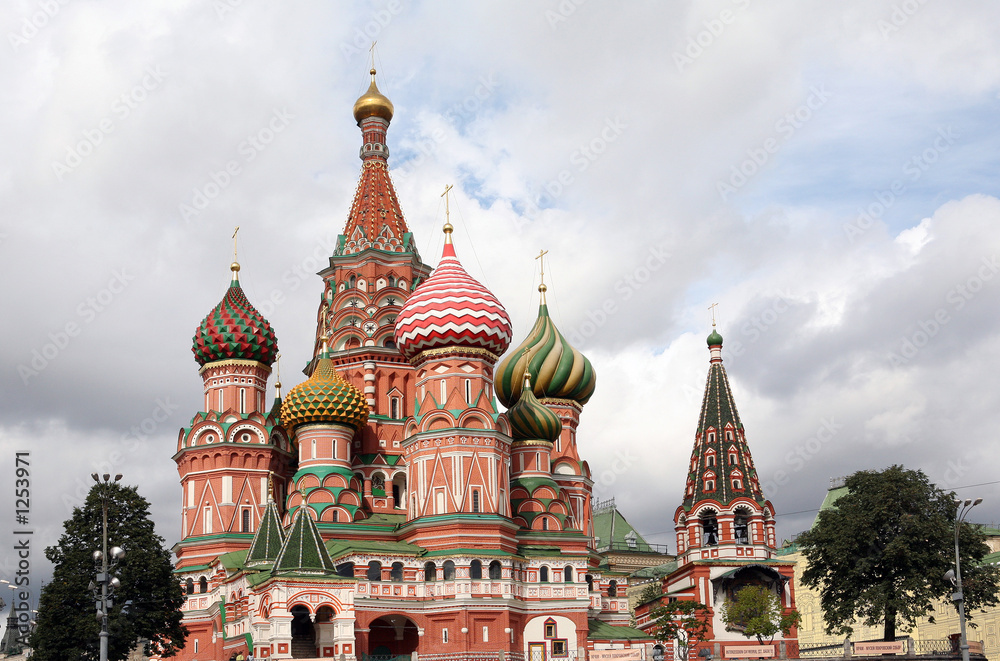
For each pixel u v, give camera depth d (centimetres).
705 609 10531
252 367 10919
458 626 9325
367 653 9169
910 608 9200
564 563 10062
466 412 9975
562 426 11556
